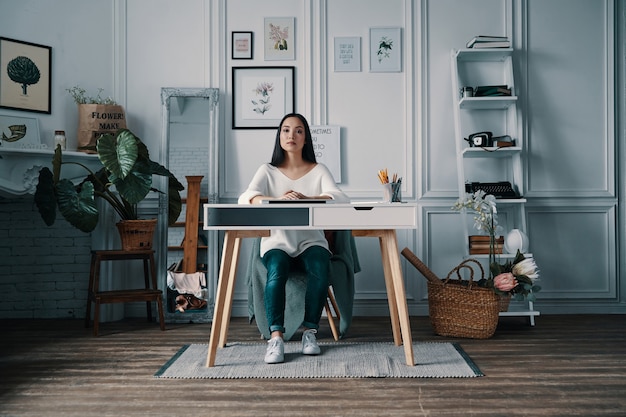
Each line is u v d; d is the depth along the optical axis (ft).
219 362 8.76
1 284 13.55
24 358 9.29
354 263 11.03
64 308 13.57
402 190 13.47
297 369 8.30
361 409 6.62
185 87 13.50
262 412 6.52
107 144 11.64
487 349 9.75
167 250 13.21
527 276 11.12
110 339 10.89
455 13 13.55
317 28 13.53
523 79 13.53
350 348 9.75
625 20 13.61
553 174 13.58
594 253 13.60
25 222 13.58
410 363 8.48
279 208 7.92
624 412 6.48
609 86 13.58
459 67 13.55
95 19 13.35
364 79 13.52
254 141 13.53
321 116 13.47
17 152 11.40
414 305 13.46
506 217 13.56
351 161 13.48
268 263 9.29
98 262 11.76
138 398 7.07
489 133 12.87
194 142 13.41
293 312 10.01
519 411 6.52
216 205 7.82
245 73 13.56
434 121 13.53
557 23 13.58
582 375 8.05
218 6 13.55
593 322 12.42
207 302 13.04
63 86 12.98
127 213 12.66
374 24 13.55
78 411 6.58
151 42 13.56
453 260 13.48
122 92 13.48
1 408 6.70
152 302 13.48
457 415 6.40
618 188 13.62
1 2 12.28
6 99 12.14
